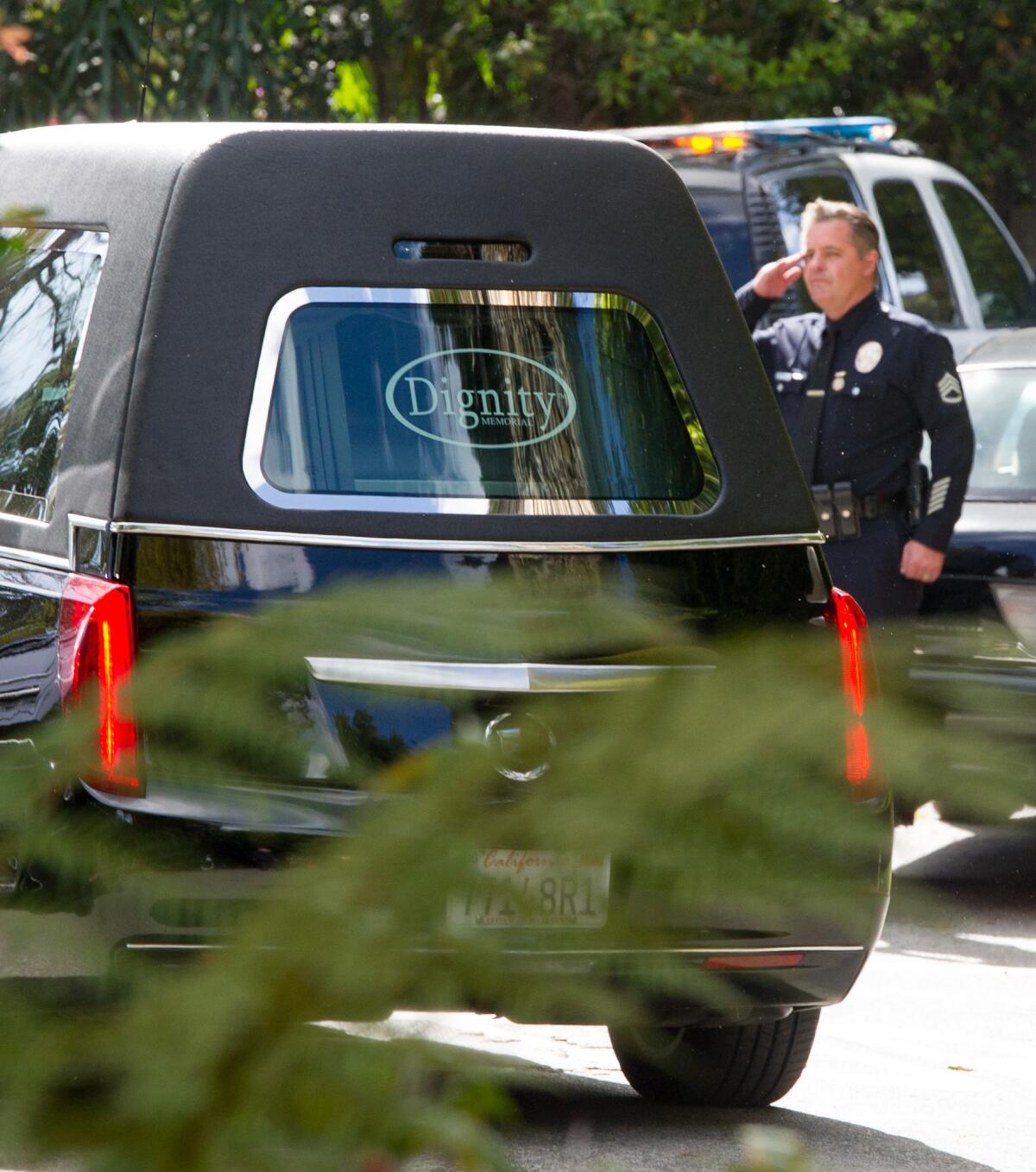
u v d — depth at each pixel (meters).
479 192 13.53
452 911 2.46
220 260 12.94
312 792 4.29
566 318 13.66
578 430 13.52
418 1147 2.32
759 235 34.12
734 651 2.54
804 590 13.88
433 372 13.27
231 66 44.72
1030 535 24.11
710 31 55.16
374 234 13.27
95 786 3.17
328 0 55.62
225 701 2.84
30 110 44.66
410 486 13.00
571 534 13.20
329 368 13.02
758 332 24.17
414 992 2.42
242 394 12.77
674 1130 14.41
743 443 13.90
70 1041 2.28
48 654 12.56
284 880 2.49
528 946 2.59
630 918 2.57
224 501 12.58
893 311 23.53
